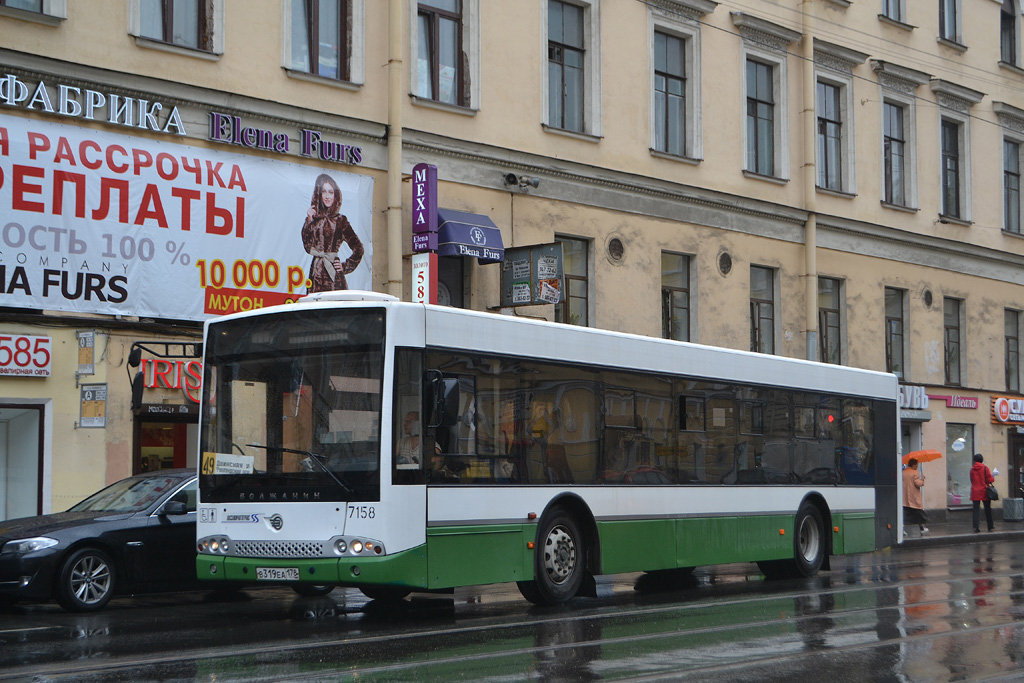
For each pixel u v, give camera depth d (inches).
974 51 1357.0
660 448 559.2
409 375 436.1
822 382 678.5
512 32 892.6
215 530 444.8
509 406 481.1
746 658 370.9
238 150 733.9
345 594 565.3
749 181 1072.8
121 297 671.1
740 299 1059.9
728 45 1061.1
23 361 634.2
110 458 667.4
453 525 447.5
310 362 441.7
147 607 507.2
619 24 965.2
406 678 324.5
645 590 595.8
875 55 1217.4
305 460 434.0
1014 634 438.3
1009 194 1424.7
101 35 676.7
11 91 637.3
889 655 384.8
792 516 642.2
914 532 1093.1
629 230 966.4
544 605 502.0
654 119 998.4
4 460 644.1
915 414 1222.3
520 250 842.8
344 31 801.6
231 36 735.7
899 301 1253.1
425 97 837.8
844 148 1187.3
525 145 893.8
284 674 327.9
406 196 818.2
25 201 636.1
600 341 533.3
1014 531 1146.0
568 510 512.1
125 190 676.1
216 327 462.6
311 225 762.2
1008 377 1402.6
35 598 466.9
